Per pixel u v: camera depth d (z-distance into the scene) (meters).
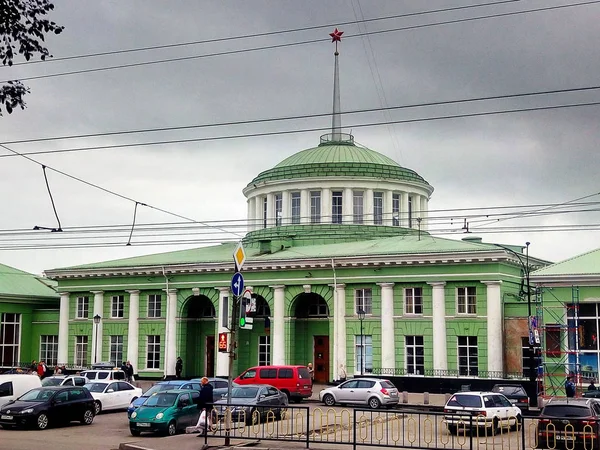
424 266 57.31
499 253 54.66
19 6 18.88
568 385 42.78
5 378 39.53
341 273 60.53
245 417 28.80
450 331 56.12
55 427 36.50
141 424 33.06
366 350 59.16
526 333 54.50
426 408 45.56
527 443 28.77
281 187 72.31
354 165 70.81
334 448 26.50
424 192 74.00
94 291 70.94
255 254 66.81
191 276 66.75
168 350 67.00
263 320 64.38
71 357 71.69
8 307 74.31
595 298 47.56
